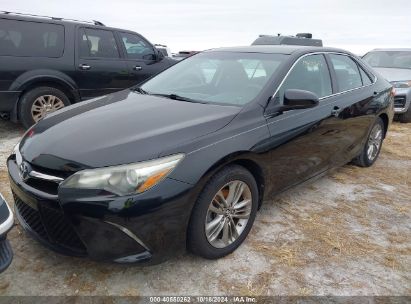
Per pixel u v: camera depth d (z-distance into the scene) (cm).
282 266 281
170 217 238
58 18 620
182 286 255
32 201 246
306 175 365
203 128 270
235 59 378
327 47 424
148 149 240
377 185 446
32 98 581
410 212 380
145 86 393
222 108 305
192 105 315
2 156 491
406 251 309
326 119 369
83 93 635
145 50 716
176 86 375
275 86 326
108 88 664
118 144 244
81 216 228
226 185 273
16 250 284
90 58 634
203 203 255
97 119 289
